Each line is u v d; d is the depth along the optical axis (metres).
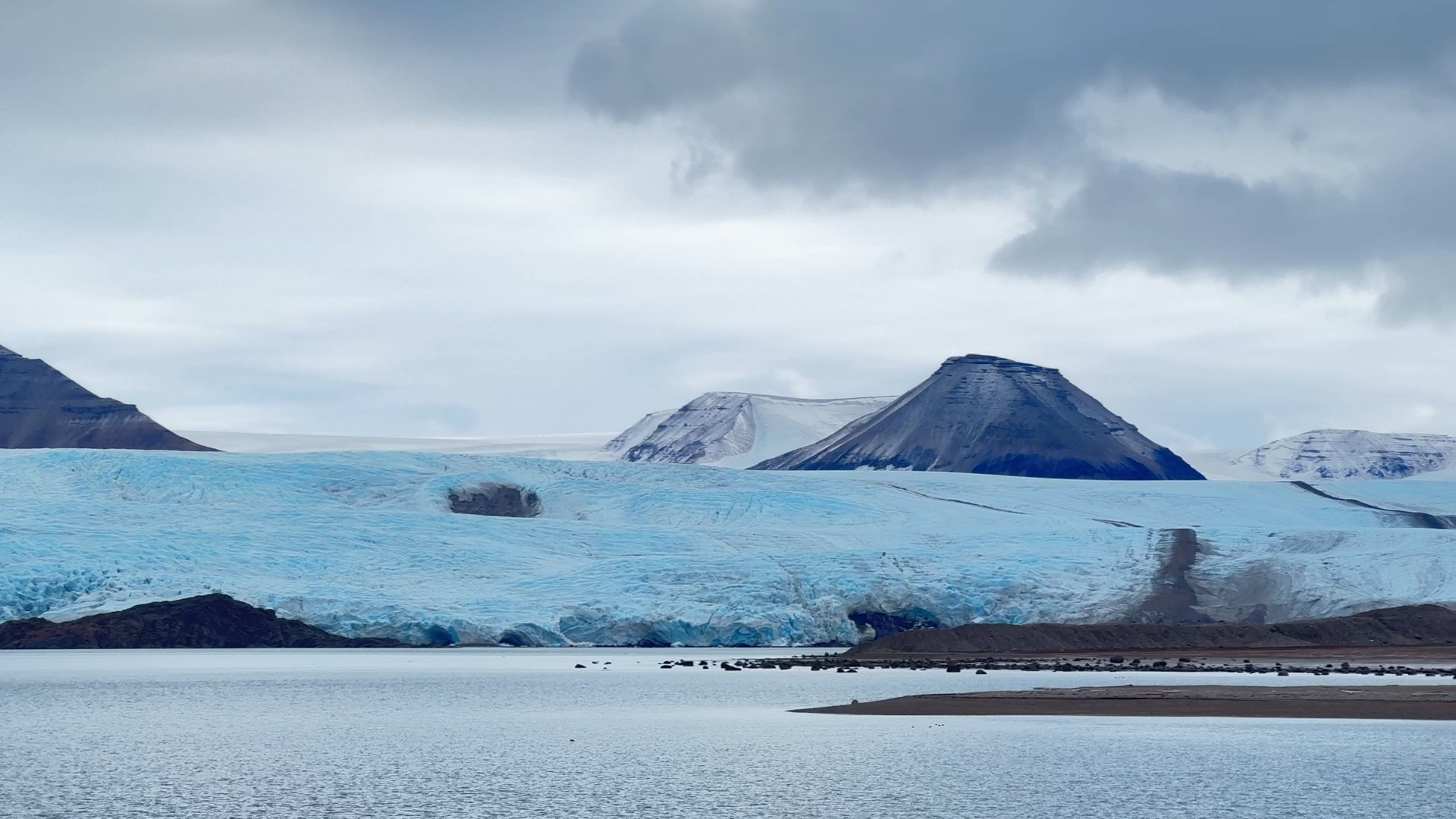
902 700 95.56
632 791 57.69
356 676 136.12
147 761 68.25
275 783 60.47
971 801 54.88
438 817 52.25
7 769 65.44
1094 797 55.12
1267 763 63.81
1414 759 64.88
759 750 70.25
